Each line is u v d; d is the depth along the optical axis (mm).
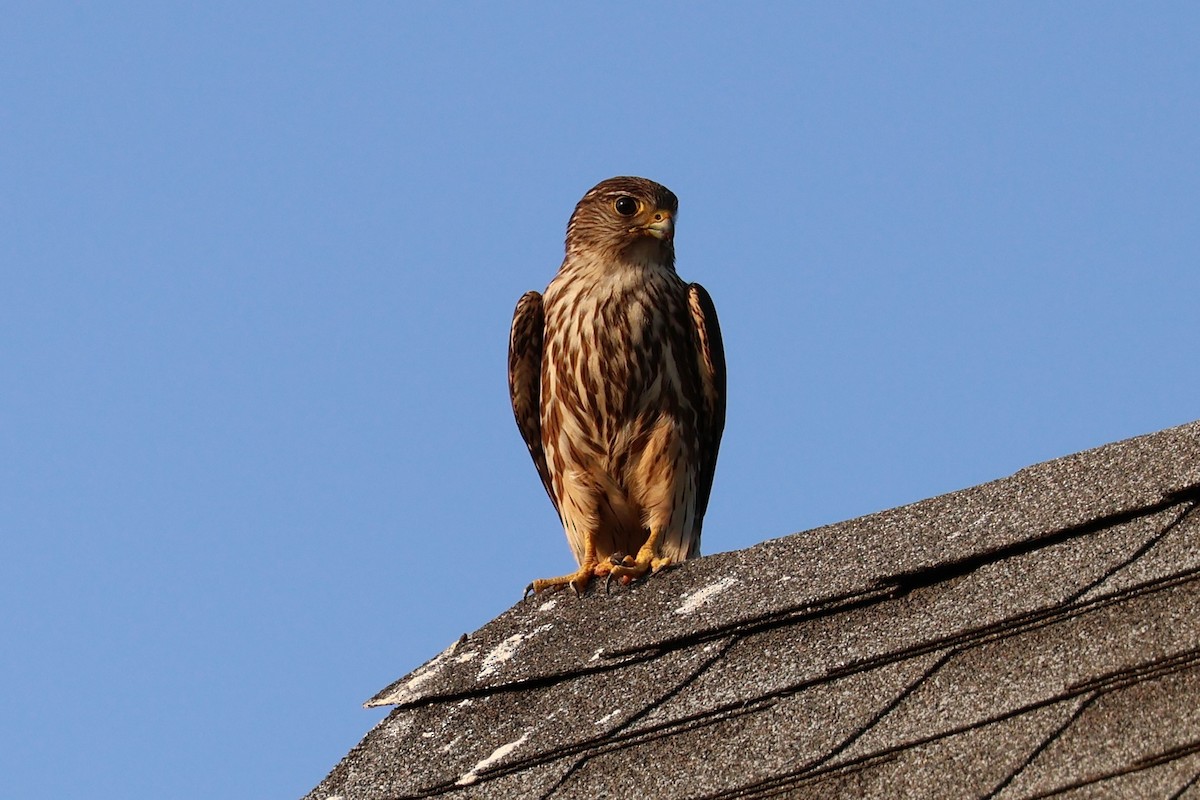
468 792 10219
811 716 9281
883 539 10359
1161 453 9797
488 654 11398
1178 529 9141
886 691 9156
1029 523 9727
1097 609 8844
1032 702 8492
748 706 9586
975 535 9891
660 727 9742
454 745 10680
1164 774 7691
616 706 10188
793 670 9672
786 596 10242
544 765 10055
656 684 10188
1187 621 8469
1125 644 8516
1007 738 8391
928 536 10125
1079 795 7836
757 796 8977
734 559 11094
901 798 8422
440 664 11547
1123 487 9625
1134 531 9297
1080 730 8188
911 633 9414
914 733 8727
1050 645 8812
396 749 10898
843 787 8711
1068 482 9938
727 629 10297
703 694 9867
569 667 10797
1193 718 7898
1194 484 9258
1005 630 9047
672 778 9398
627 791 9492
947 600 9562
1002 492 10219
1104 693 8328
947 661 9133
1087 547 9367
